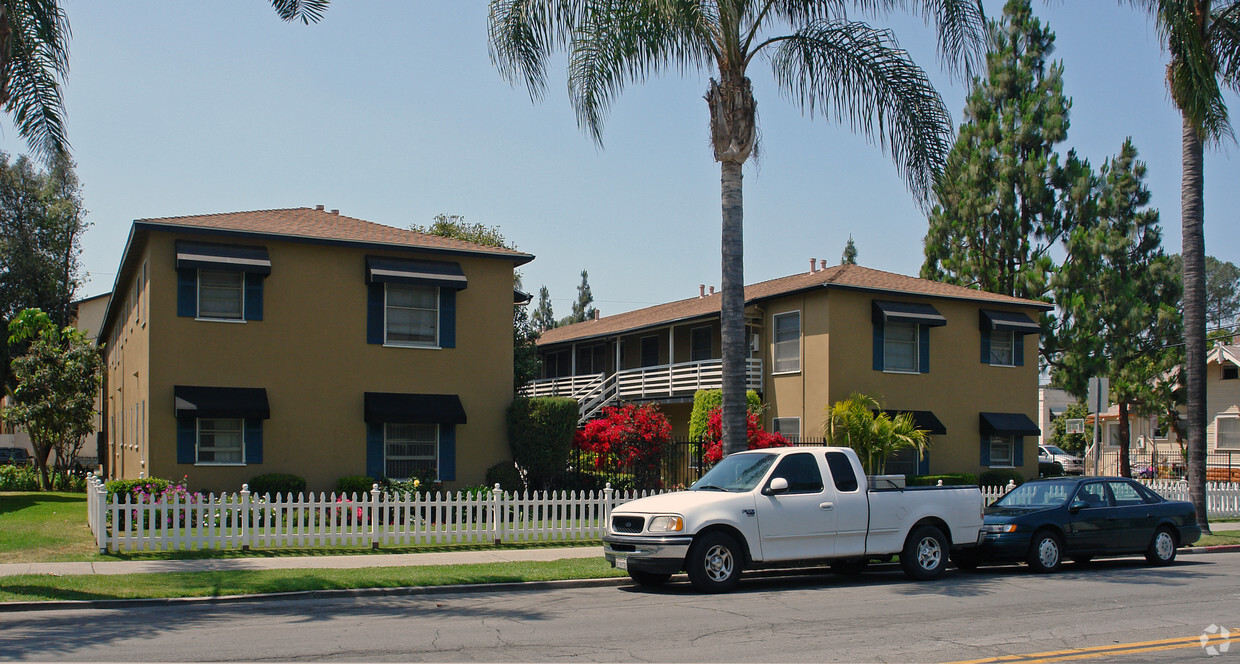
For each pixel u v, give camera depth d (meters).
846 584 13.97
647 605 11.80
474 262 24.34
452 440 23.61
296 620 10.69
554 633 9.80
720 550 13.00
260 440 21.77
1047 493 16.61
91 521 17.94
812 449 14.00
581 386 38.00
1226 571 15.66
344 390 22.70
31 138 15.90
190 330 21.41
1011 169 38.72
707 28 15.87
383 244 23.06
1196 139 20.69
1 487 32.62
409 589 12.96
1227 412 40.19
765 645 9.12
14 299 45.53
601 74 17.05
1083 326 35.69
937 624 10.29
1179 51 19.11
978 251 39.50
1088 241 36.56
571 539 18.53
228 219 22.89
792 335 29.31
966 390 29.86
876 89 17.19
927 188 17.36
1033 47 40.41
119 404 30.80
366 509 17.25
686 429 33.28
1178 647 9.03
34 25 15.20
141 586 12.55
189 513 16.25
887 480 14.52
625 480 24.48
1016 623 10.35
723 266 16.73
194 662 8.34
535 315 86.19
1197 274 20.89
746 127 16.62
